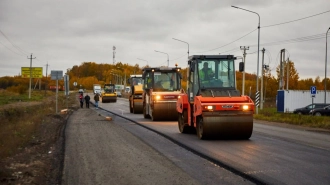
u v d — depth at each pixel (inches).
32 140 677.9
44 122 1040.8
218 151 525.7
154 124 972.6
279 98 2095.2
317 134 804.0
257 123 1149.1
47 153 527.8
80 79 6929.1
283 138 693.3
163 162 450.6
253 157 476.4
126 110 1753.2
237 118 634.8
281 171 390.6
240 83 2974.9
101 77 7598.4
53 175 391.5
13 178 373.7
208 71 694.5
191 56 716.7
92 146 585.9
